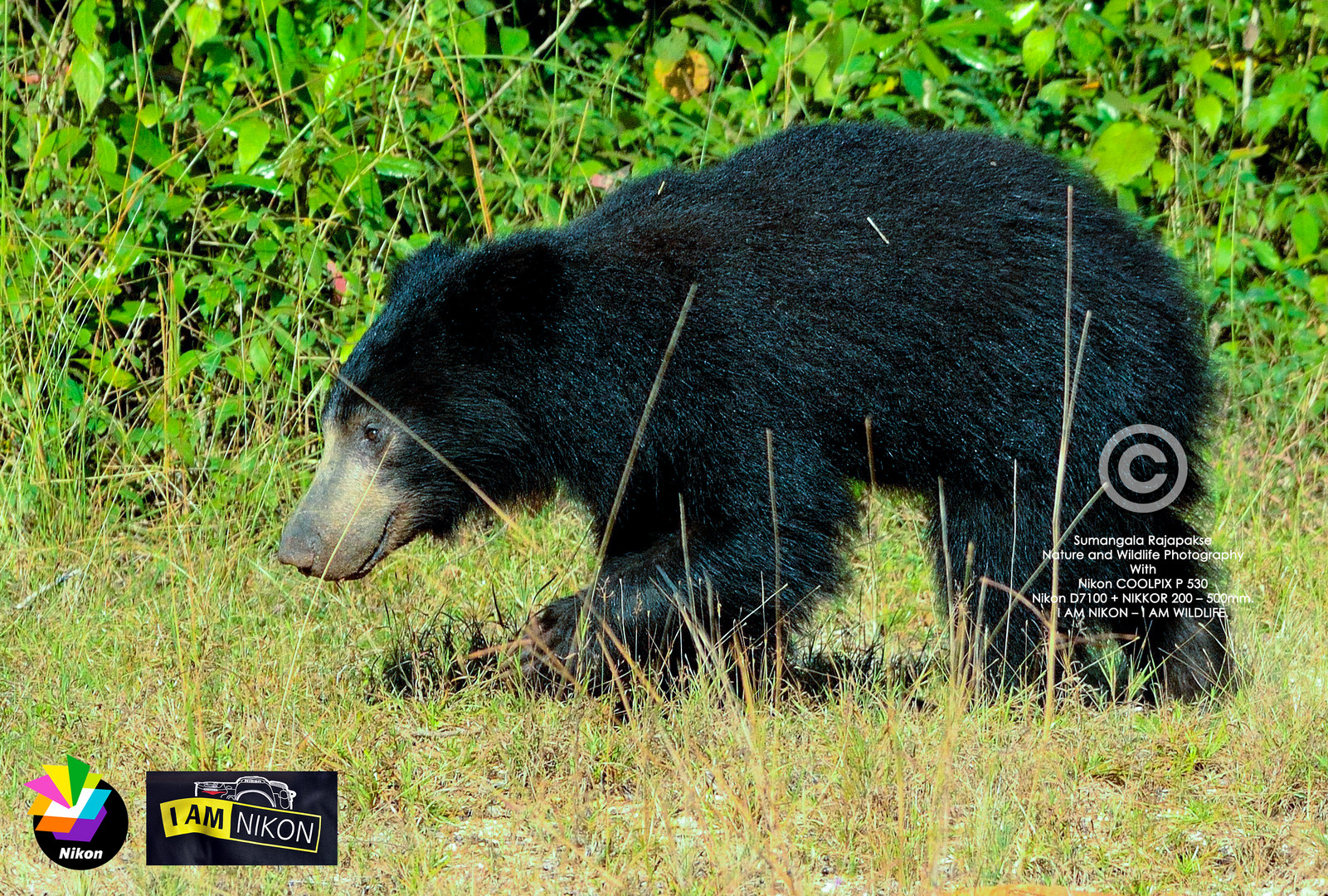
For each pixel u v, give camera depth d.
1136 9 15.00
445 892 6.28
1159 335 9.10
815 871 6.74
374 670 9.26
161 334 13.38
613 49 14.79
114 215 13.10
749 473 8.86
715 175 9.52
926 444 9.09
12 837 7.06
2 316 12.50
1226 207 14.59
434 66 14.15
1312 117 13.82
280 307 13.10
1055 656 9.09
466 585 11.12
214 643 9.28
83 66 12.16
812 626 9.65
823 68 13.45
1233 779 7.70
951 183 9.08
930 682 8.87
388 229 13.66
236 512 12.05
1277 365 14.24
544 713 8.28
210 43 13.63
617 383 8.98
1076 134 14.89
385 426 9.03
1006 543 9.19
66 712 8.30
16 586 10.92
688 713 8.05
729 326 8.80
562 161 14.05
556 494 9.73
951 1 14.78
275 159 13.57
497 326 9.02
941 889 6.39
